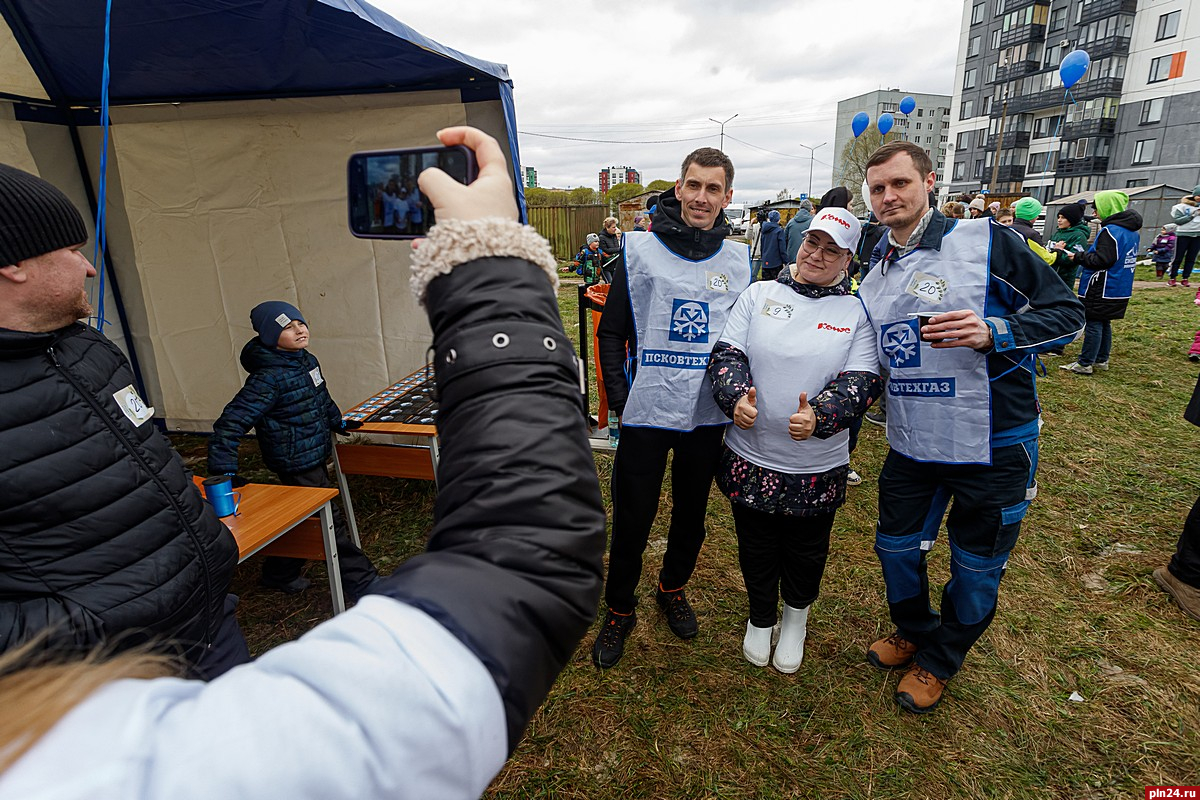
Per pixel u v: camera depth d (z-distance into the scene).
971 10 40.19
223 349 4.19
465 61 2.72
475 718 0.36
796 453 2.01
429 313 0.55
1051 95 35.22
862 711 2.13
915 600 2.20
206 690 0.34
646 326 2.18
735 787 1.88
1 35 2.74
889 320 1.94
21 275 1.04
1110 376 5.83
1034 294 1.77
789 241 7.77
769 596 2.26
